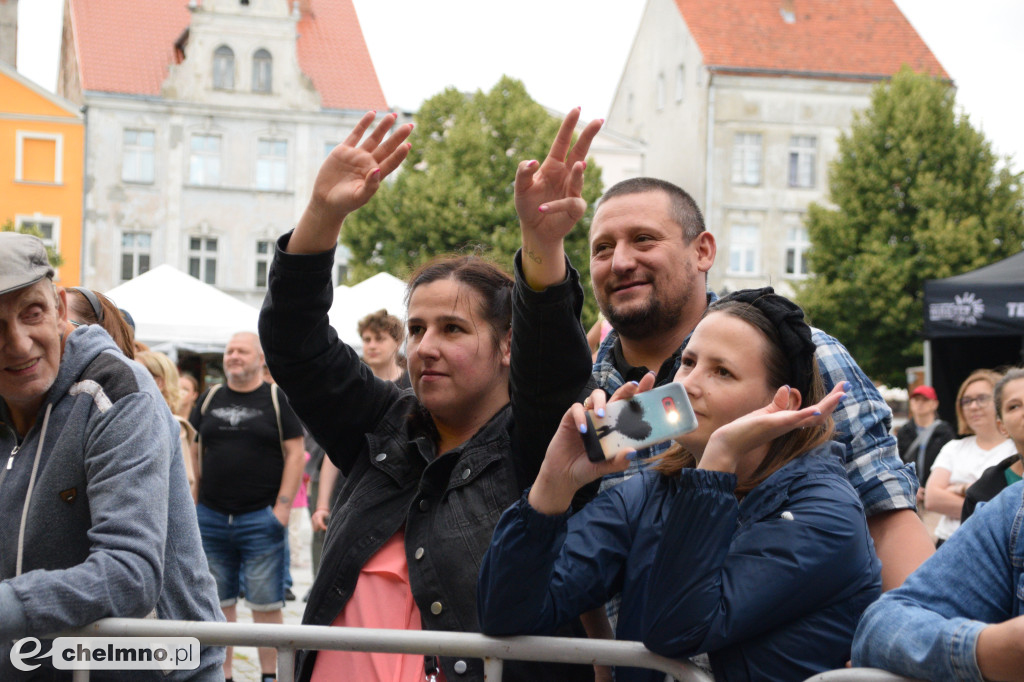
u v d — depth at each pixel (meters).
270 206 35.59
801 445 2.04
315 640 2.09
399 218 29.16
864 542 1.95
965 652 1.65
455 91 30.52
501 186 29.69
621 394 1.85
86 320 3.09
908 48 40.06
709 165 38.22
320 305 2.32
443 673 2.12
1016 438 4.31
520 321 2.13
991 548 1.79
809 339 2.04
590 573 2.05
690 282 2.83
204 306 12.59
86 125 34.41
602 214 2.87
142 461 2.29
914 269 28.44
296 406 2.41
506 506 2.20
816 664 1.89
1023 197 28.64
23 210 33.88
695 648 1.84
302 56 37.12
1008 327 10.21
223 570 6.02
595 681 2.14
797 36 39.78
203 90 35.19
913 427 7.45
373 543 2.25
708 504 1.82
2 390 2.30
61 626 2.10
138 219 34.75
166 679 2.26
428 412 2.40
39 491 2.31
